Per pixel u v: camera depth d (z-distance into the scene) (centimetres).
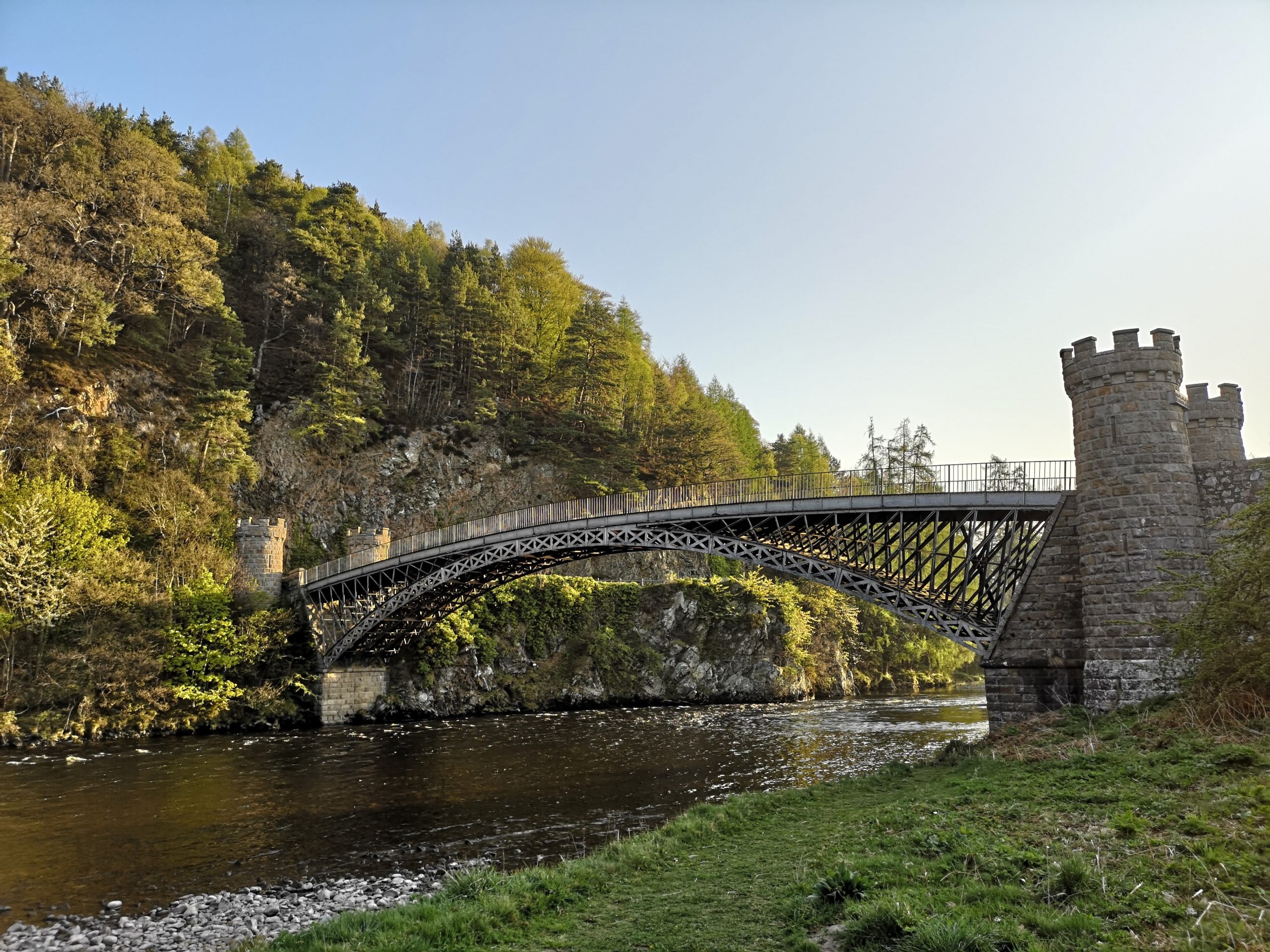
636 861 1335
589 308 8888
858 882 941
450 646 5547
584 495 7769
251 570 5225
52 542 3953
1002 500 2825
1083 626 2412
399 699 5250
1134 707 2080
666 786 2519
